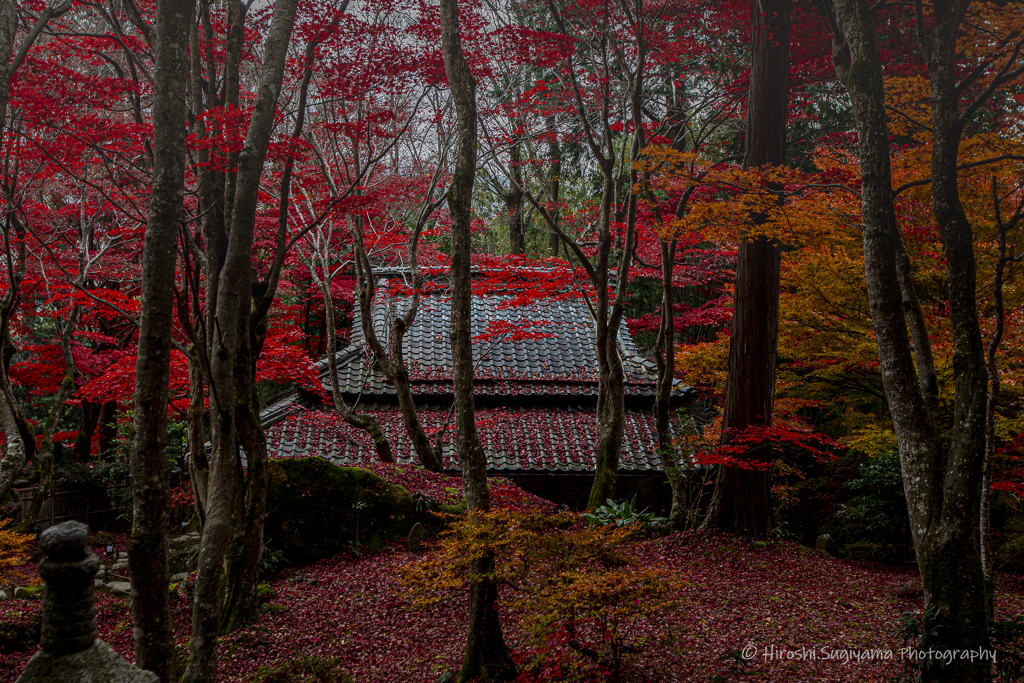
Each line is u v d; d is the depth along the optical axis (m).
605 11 10.60
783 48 10.81
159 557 4.43
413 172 12.77
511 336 14.50
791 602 8.22
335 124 8.69
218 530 5.08
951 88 5.95
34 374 12.88
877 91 6.01
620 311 10.99
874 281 5.77
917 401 5.55
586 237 14.23
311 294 18.89
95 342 15.12
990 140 8.42
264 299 7.34
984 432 5.15
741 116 13.74
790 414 13.57
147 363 4.46
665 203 12.83
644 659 6.32
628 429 14.44
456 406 6.21
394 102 10.37
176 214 4.63
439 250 17.38
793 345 12.36
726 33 11.95
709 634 7.09
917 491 5.39
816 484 14.69
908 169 9.57
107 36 7.23
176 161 4.66
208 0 7.05
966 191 9.12
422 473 11.88
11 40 6.34
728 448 10.15
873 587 8.87
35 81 6.91
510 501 10.95
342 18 8.02
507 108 11.14
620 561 5.75
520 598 5.53
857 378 13.70
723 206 8.91
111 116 8.46
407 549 10.45
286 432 13.45
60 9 7.07
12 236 10.12
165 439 4.54
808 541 13.98
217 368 5.39
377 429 11.97
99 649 2.28
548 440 13.95
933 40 6.19
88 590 2.30
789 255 12.50
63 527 2.29
